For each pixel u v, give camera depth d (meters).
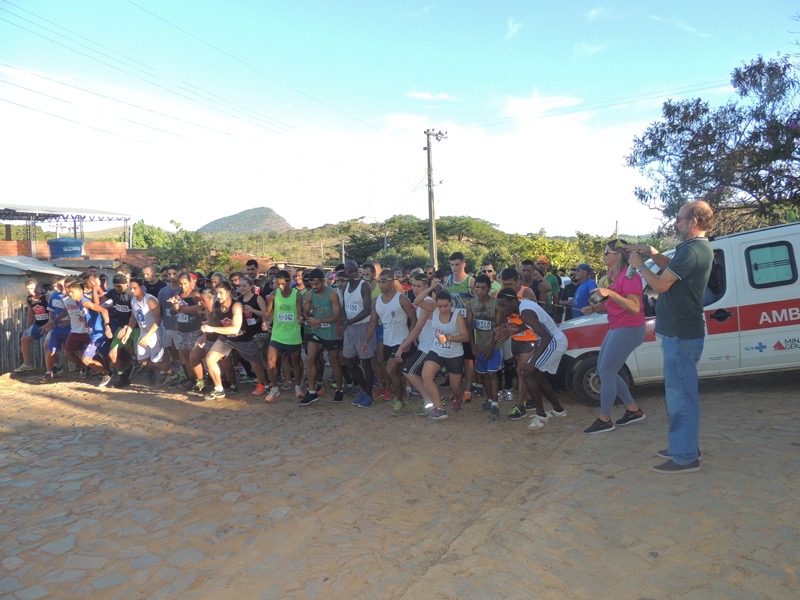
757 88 11.62
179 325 9.09
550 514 3.86
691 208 4.21
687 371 4.27
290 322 8.12
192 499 4.82
